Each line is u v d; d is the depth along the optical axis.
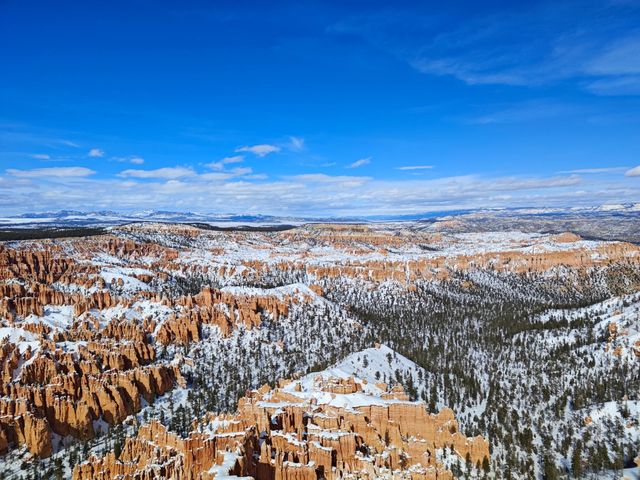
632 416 143.50
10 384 138.62
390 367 177.38
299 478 88.75
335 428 104.25
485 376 195.25
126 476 89.88
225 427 102.31
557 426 145.88
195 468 89.56
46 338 175.62
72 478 102.56
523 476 115.62
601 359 197.50
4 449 120.75
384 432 109.94
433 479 98.44
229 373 181.00
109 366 165.38
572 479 117.50
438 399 159.50
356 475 93.69
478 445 112.06
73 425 132.38
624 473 117.12
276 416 105.56
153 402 153.75
